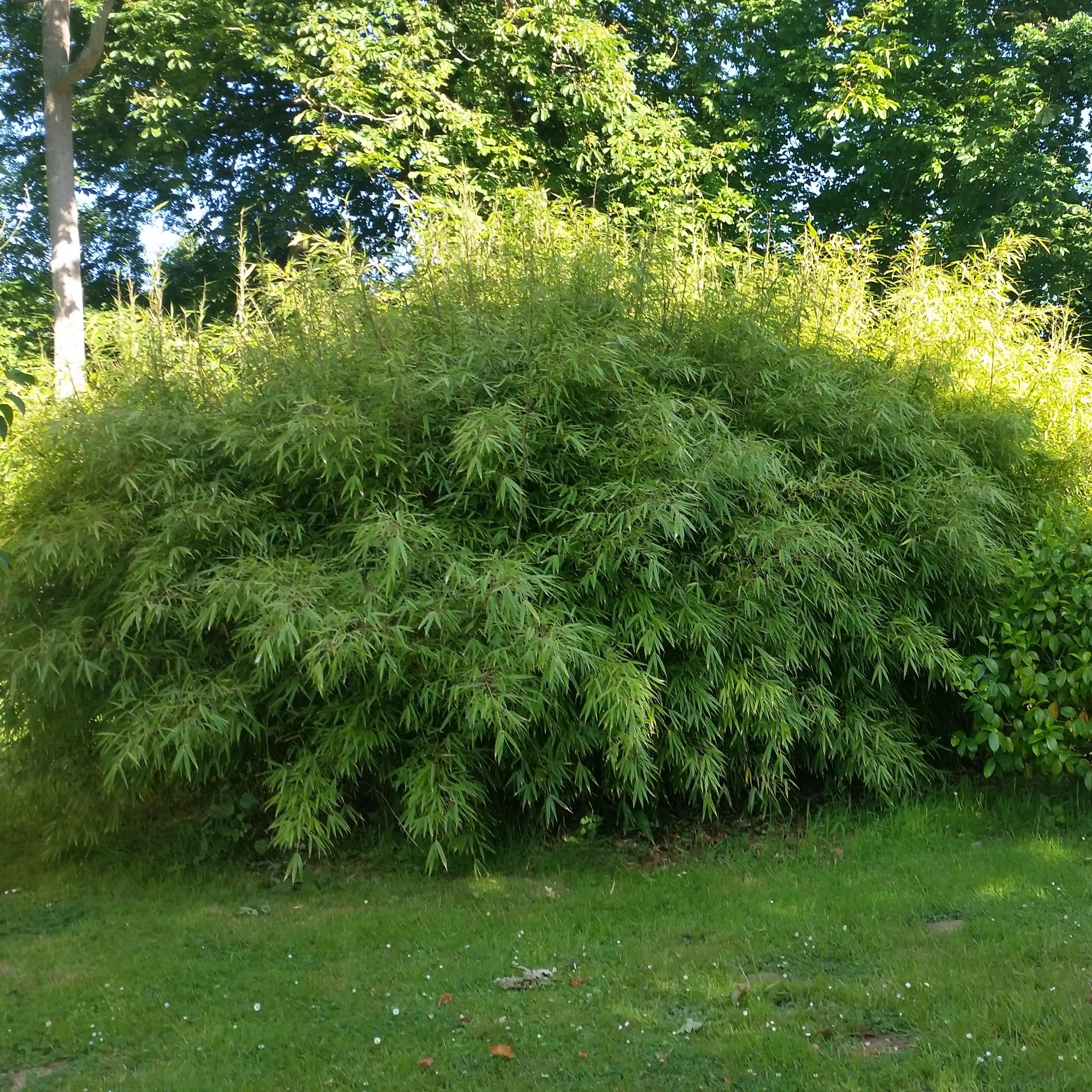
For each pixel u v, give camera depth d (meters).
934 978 3.67
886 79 12.42
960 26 12.88
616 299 5.89
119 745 4.95
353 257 6.41
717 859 5.43
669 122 12.02
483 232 6.56
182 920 4.73
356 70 10.96
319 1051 3.35
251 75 12.97
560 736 5.18
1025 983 3.59
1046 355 7.77
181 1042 3.46
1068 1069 3.01
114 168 13.88
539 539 5.31
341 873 5.35
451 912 4.71
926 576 5.90
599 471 5.43
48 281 13.89
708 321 6.06
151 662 5.25
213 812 5.49
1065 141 12.61
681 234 7.62
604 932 4.40
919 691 6.37
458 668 4.81
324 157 11.38
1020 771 6.14
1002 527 6.44
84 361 6.95
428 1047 3.35
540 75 11.75
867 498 5.75
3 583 5.23
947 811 5.80
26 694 5.30
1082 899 4.47
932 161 12.30
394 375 5.27
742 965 3.93
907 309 7.24
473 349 5.41
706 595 5.51
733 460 5.20
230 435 5.30
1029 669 5.45
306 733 5.30
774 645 5.50
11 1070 3.33
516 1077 3.13
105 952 4.36
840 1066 3.10
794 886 4.89
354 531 5.21
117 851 5.63
